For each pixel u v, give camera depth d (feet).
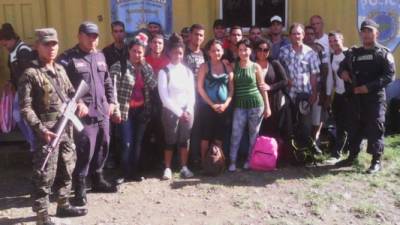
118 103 18.35
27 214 16.39
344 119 20.93
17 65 19.88
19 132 23.16
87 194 18.04
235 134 20.34
